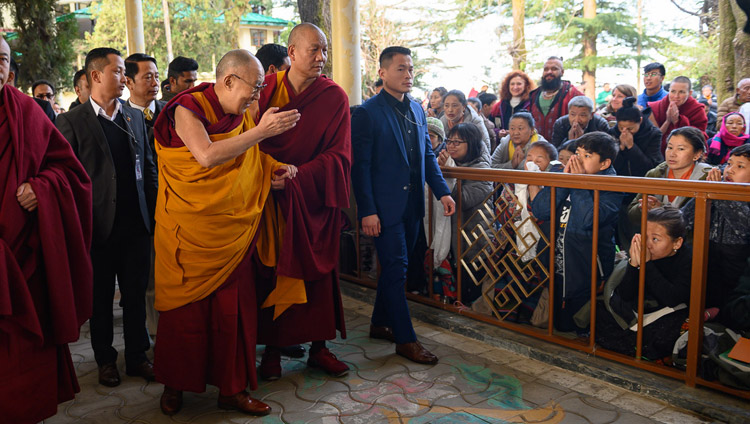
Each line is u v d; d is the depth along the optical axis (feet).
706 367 8.80
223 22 98.68
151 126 11.13
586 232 10.27
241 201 8.42
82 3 109.50
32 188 7.48
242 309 8.79
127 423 8.67
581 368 9.86
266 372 10.00
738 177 10.57
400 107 11.03
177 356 8.65
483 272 12.32
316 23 24.80
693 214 9.13
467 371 10.15
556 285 10.89
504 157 15.40
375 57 66.08
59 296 7.75
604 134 11.34
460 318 12.26
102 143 9.64
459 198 12.13
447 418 8.54
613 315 9.93
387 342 11.64
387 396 9.30
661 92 17.88
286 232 9.28
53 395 7.92
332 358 10.21
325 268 9.80
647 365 9.43
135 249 10.18
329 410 8.90
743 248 8.61
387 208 10.68
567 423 8.30
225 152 7.80
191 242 8.34
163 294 8.62
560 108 17.67
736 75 21.75
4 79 7.36
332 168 9.59
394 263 10.69
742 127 14.92
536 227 10.87
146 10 94.99
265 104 9.41
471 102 20.75
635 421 8.29
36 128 7.73
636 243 9.52
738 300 8.62
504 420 8.45
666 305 9.38
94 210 9.57
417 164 11.21
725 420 8.14
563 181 10.23
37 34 33.60
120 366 10.82
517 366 10.30
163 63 94.63
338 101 9.66
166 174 8.40
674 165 11.53
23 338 7.47
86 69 9.70
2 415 7.34
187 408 9.12
